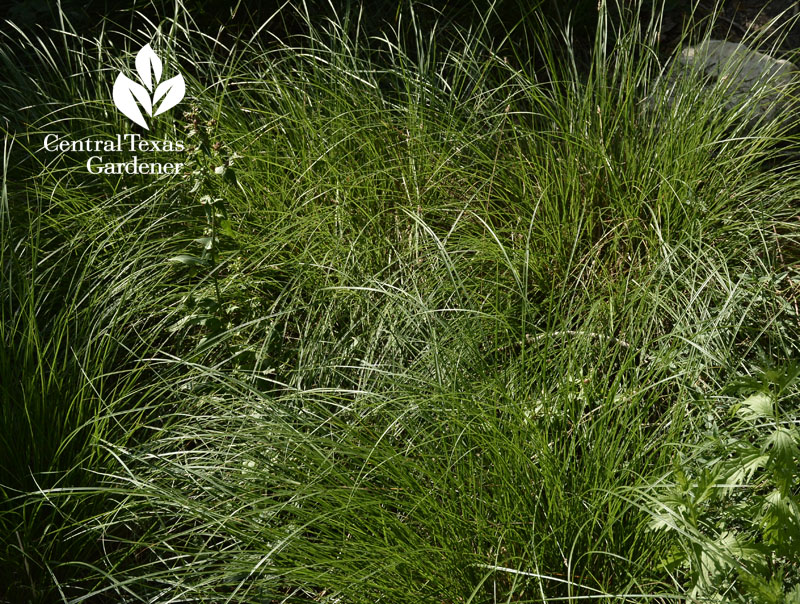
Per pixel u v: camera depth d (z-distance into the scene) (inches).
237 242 163.2
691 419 122.9
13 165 187.9
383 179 174.2
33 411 130.6
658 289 141.9
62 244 165.3
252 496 119.0
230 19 225.3
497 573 111.4
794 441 96.0
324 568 110.3
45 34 233.1
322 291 155.8
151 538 129.5
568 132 175.2
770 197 170.9
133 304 154.7
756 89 184.9
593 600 108.4
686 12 235.8
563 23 226.1
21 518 126.0
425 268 157.3
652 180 168.7
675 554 102.0
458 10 227.0
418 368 138.1
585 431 119.3
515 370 130.1
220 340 142.9
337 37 199.3
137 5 230.7
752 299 146.3
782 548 97.2
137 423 134.0
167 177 176.2
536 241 164.6
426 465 117.9
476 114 186.2
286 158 174.7
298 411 128.6
